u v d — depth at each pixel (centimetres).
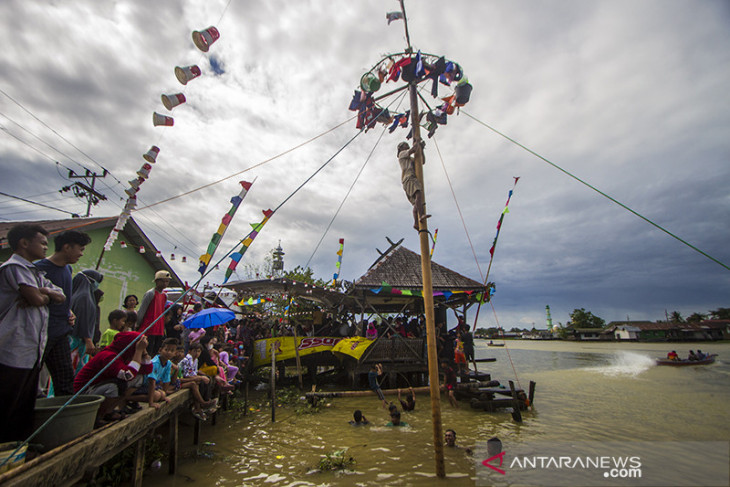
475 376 1606
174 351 691
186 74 531
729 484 601
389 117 857
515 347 6706
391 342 1570
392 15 736
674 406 1273
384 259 1794
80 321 567
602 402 1358
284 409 1212
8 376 358
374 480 630
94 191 1744
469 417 1114
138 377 622
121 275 1559
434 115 862
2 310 365
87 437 420
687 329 7900
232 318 1169
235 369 1217
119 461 598
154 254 1681
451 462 716
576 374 2303
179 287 1975
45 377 589
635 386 1772
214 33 517
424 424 1027
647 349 5681
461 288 1645
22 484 299
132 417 525
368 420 1068
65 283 484
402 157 711
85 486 511
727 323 7800
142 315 777
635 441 848
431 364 646
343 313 2053
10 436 360
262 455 763
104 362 525
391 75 755
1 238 991
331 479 637
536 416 1127
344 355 1703
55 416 393
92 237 1381
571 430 955
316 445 833
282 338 1625
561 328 10962
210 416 1009
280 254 2788
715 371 2423
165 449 769
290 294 1691
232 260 634
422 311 1930
